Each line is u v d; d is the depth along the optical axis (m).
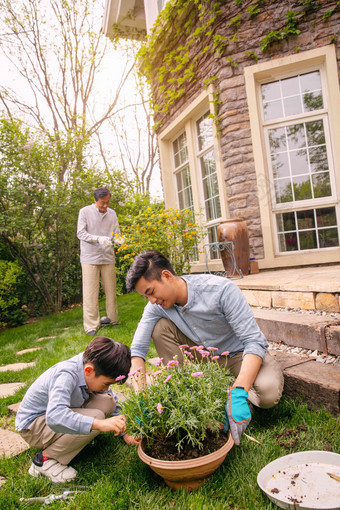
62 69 14.55
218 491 1.51
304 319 2.78
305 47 4.92
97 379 1.83
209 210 6.25
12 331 6.34
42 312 8.26
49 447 1.82
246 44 5.12
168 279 1.88
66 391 1.78
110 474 1.73
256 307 3.72
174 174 7.31
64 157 7.96
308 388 2.08
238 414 1.58
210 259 6.30
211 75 5.41
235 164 5.18
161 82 6.90
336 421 1.87
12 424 2.48
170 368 1.76
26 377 3.38
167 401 1.58
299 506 1.28
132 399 1.72
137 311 5.97
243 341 1.87
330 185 5.07
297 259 4.98
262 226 5.10
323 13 4.84
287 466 1.56
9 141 7.22
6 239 7.31
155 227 5.27
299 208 5.16
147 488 1.60
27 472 1.86
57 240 7.93
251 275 4.68
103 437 2.13
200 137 6.30
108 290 5.09
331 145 5.03
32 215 7.42
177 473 1.48
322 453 1.57
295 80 5.17
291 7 4.90
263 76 5.18
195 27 5.71
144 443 1.68
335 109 4.87
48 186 7.32
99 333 4.68
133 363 2.12
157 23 6.26
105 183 8.66
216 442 1.62
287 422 1.98
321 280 3.24
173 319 2.07
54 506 1.55
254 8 5.00
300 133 5.18
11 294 7.45
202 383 1.60
